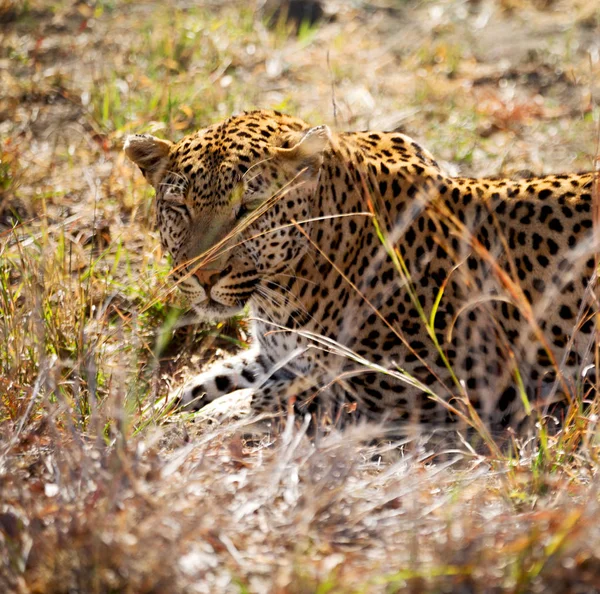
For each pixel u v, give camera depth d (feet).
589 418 26.81
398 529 22.09
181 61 57.47
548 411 32.24
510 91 58.49
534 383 32.81
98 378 31.53
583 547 20.98
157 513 20.70
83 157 47.98
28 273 34.88
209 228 30.71
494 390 32.32
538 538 21.21
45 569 20.16
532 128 54.13
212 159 31.14
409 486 23.47
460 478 25.22
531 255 32.19
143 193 43.78
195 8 64.90
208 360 37.11
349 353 29.45
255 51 60.59
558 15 70.38
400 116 52.21
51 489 22.67
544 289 32.09
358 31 67.15
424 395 32.48
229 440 28.04
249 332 38.42
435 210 32.37
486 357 32.48
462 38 66.74
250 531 21.95
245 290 31.32
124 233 42.29
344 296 32.63
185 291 31.71
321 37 65.57
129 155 32.99
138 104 51.21
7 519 21.90
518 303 28.89
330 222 31.94
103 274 39.50
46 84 54.24
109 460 23.38
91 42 59.82
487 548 20.72
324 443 24.58
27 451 25.48
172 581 19.90
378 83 58.75
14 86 53.78
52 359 29.37
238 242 30.73
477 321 32.30
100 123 50.34
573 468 26.73
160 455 25.50
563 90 58.85
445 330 32.40
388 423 32.45
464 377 32.45
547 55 63.05
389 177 32.99
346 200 32.27
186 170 31.50
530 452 27.40
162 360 36.65
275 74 58.29
